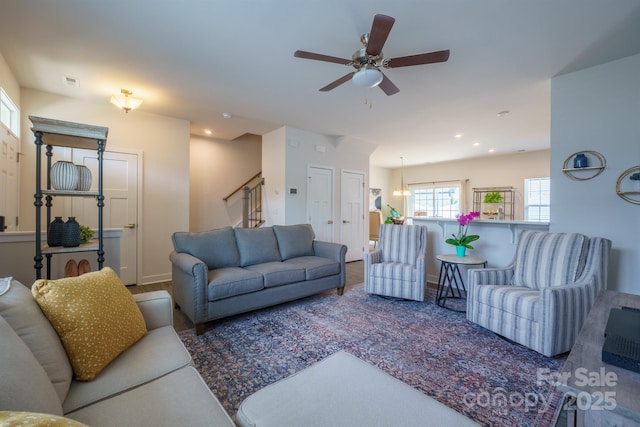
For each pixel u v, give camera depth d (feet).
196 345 7.49
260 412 3.14
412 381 5.95
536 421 4.83
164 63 9.04
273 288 9.82
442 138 18.71
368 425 2.94
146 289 12.70
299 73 9.70
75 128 7.01
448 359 6.81
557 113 9.81
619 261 8.74
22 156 10.83
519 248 9.15
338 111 13.47
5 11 6.61
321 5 6.44
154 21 7.00
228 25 7.16
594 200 9.16
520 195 23.93
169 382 3.72
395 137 18.54
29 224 10.96
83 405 3.26
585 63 8.93
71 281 4.12
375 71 7.06
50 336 3.49
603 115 8.98
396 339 7.84
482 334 8.16
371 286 11.59
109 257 8.55
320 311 10.00
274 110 13.39
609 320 3.88
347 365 4.11
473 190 26.61
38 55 8.58
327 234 18.44
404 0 6.24
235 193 20.04
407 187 31.53
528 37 7.59
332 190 18.70
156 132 14.02
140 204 13.52
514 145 20.72
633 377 2.75
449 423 2.98
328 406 3.22
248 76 9.91
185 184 14.80
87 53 8.45
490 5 6.38
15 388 2.36
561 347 6.77
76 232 7.38
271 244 11.62
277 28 7.29
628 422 2.69
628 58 8.55
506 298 7.64
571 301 6.88
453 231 13.01
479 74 9.65
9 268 7.33
